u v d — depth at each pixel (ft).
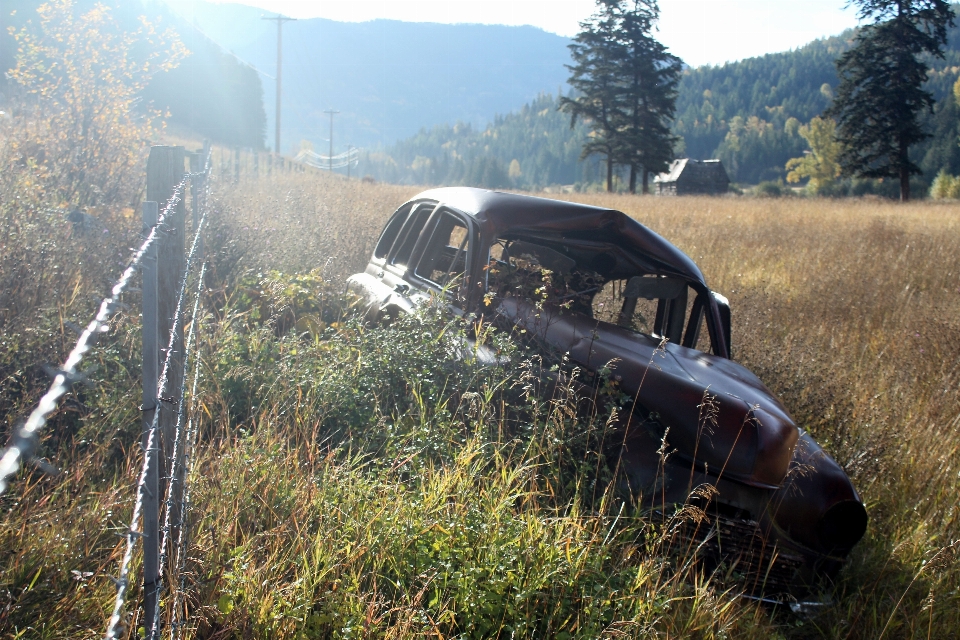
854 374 20.51
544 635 9.39
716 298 16.38
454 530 10.19
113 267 17.78
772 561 10.93
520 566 9.71
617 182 216.13
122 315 14.85
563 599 9.57
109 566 9.20
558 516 11.11
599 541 10.71
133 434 12.58
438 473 11.57
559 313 14.17
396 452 12.35
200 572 8.96
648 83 197.06
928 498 14.40
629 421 11.98
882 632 10.76
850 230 61.16
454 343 13.87
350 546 9.99
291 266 24.11
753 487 11.23
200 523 9.82
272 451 11.76
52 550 8.96
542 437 12.06
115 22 32.78
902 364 22.08
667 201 103.86
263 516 10.60
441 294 14.66
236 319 18.21
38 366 12.78
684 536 11.19
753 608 10.97
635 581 10.06
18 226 16.35
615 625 9.20
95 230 20.21
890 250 46.68
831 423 16.57
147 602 6.83
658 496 11.46
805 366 19.02
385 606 9.37
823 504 11.28
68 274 16.44
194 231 20.26
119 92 32.19
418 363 13.88
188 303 16.11
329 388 13.87
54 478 10.78
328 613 8.89
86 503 10.34
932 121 377.09
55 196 23.53
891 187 315.37
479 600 9.19
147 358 7.09
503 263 15.11
